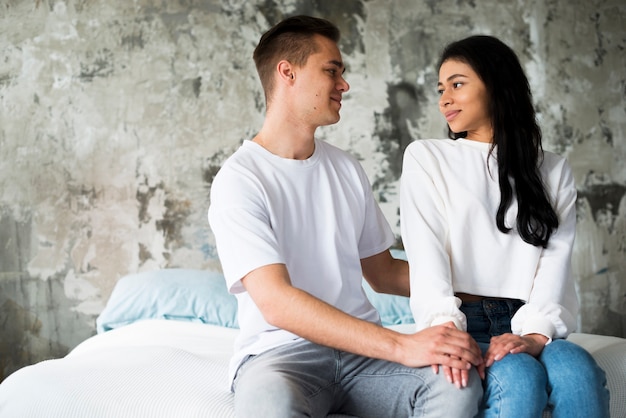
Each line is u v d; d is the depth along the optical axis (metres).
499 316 1.87
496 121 1.95
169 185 3.75
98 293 3.72
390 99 3.81
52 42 3.74
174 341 2.60
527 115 1.97
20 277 3.71
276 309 1.65
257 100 3.79
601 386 1.55
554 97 3.89
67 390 1.90
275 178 1.86
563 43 3.89
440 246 1.87
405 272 2.09
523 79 1.99
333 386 1.71
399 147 3.81
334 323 1.61
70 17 3.74
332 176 1.95
